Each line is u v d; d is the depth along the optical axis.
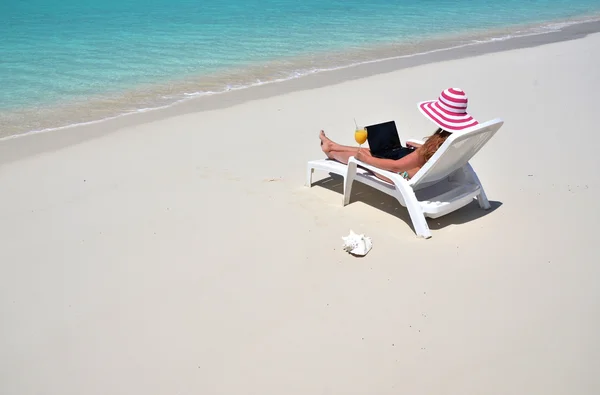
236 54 13.77
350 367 3.76
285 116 9.10
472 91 10.33
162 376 3.71
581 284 4.49
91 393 3.60
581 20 20.00
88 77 11.68
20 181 6.77
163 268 4.88
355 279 4.68
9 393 3.60
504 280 4.58
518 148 7.43
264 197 6.21
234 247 5.18
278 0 23.42
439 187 5.84
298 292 4.53
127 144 7.98
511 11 22.12
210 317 4.26
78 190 6.50
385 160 5.43
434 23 18.78
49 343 4.03
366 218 5.67
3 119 9.11
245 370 3.75
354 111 9.30
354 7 21.80
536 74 11.51
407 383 3.61
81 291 4.60
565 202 5.86
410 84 10.93
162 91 10.75
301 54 13.88
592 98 9.66
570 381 3.56
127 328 4.16
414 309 4.29
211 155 7.51
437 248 5.08
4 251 5.21
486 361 3.76
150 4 22.27
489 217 5.61
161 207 6.02
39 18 18.81
